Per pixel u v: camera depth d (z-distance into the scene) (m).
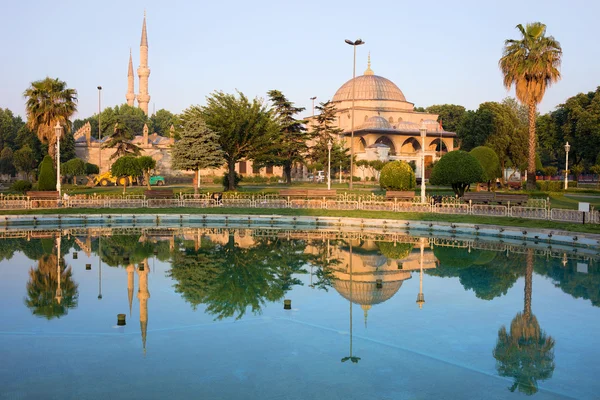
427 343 7.75
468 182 30.52
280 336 8.07
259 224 25.03
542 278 12.43
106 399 5.85
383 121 76.31
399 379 6.44
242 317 9.07
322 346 7.62
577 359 7.16
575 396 5.99
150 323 8.70
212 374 6.59
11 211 25.53
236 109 36.97
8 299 10.20
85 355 7.23
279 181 63.69
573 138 61.84
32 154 54.03
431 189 42.06
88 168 54.97
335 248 17.12
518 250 16.91
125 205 30.05
